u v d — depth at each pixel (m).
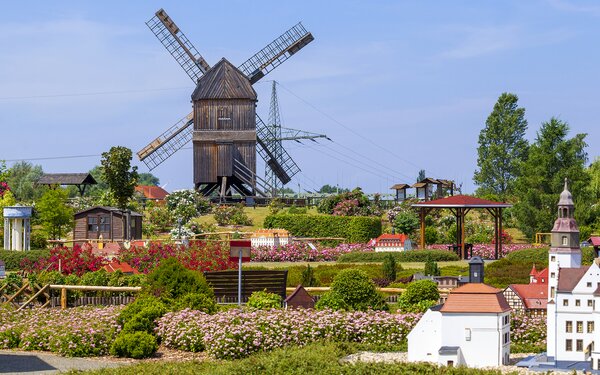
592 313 94.25
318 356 95.31
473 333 95.38
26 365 100.25
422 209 188.12
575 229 100.31
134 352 104.62
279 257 180.25
